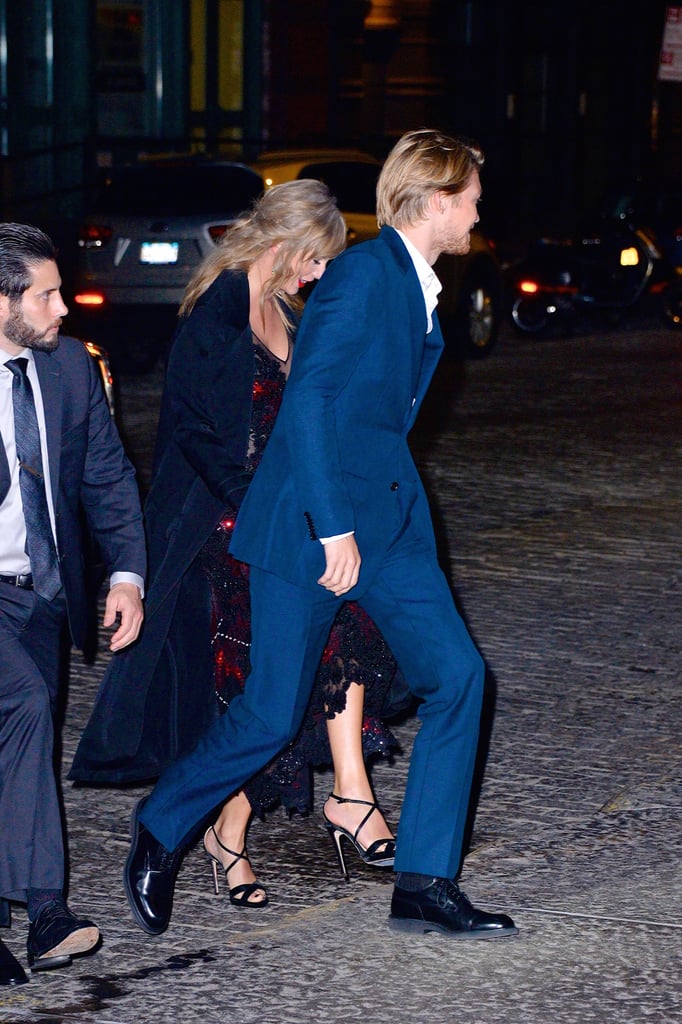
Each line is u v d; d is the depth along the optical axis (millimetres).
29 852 4262
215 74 24812
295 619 4387
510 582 8484
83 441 4391
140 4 24109
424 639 4453
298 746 4805
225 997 4219
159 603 4598
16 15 23219
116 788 5703
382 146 24391
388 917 4668
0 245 4148
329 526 4191
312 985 4281
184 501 4621
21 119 23531
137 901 4512
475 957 4430
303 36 25469
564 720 6438
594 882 4941
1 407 4297
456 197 4328
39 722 4309
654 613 7953
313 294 4273
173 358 4574
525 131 30109
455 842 4508
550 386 15125
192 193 15188
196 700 4707
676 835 5324
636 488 10781
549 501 10383
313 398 4164
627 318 20203
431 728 4488
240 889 4785
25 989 4258
